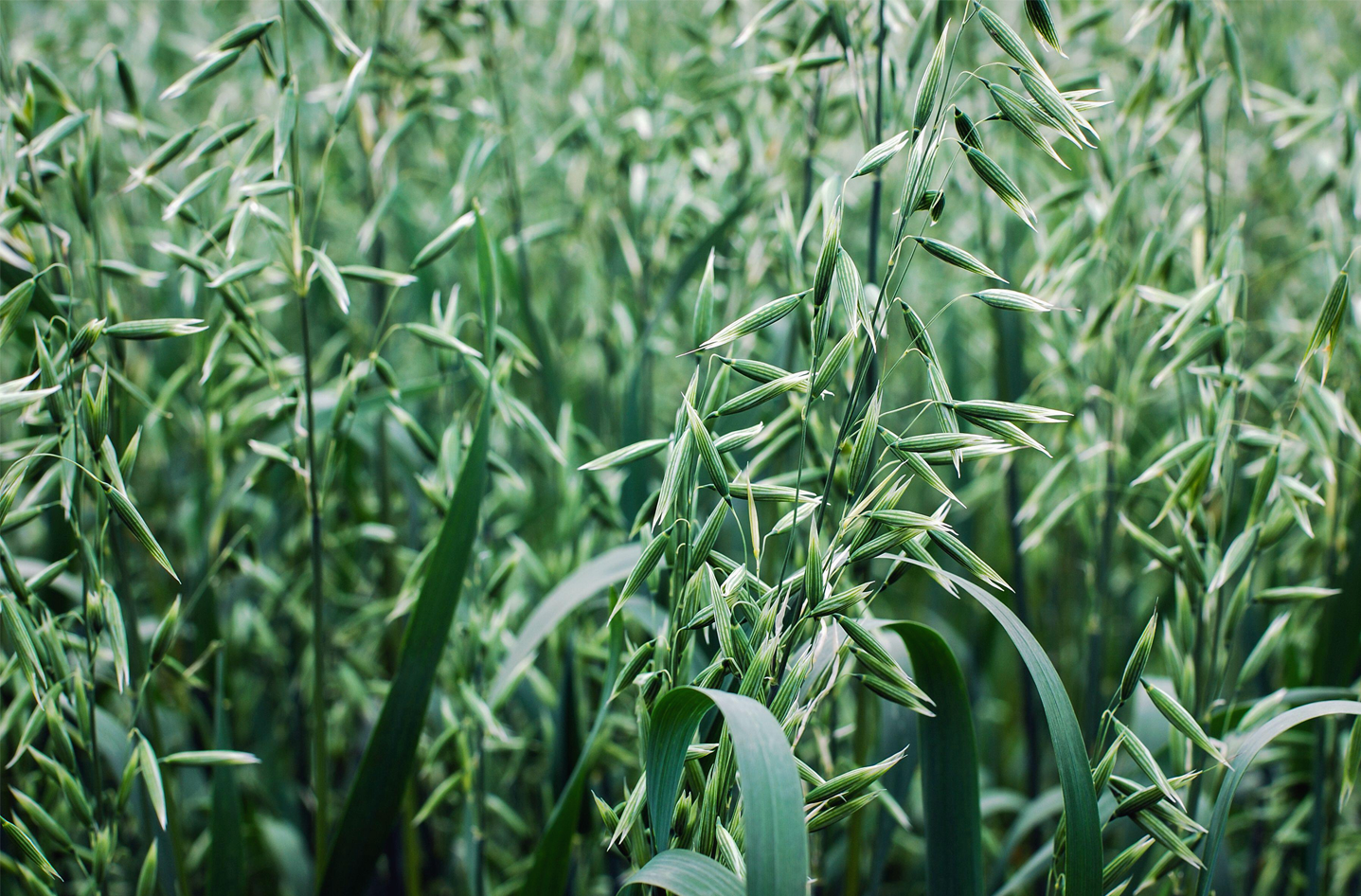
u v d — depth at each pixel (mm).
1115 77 749
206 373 595
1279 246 895
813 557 516
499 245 707
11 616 561
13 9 952
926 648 551
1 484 554
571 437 693
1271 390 843
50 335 574
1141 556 842
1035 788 724
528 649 616
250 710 789
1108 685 828
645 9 895
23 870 595
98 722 640
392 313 802
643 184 695
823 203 581
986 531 954
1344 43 975
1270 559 758
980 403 514
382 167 718
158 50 921
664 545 530
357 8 670
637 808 530
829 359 513
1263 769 734
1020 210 511
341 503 793
